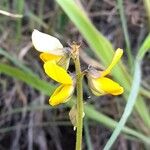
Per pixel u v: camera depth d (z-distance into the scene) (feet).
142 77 0.63
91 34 0.45
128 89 0.47
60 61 0.27
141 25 0.64
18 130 0.65
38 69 0.63
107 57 0.46
